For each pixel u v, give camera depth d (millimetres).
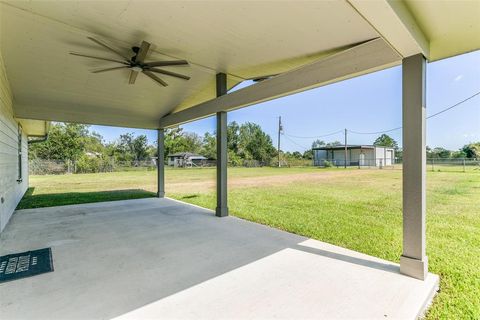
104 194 8320
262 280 2270
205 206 6301
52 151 21547
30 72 4230
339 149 24344
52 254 2920
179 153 29703
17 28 3078
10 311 1796
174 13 2553
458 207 5438
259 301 1930
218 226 4203
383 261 2693
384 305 1868
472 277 2406
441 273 2490
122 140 28062
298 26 2541
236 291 2080
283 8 2266
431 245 3262
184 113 5859
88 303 1905
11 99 4984
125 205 6188
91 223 4402
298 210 5637
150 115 6941
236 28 2750
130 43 3309
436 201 6012
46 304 1890
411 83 2314
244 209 5766
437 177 10391
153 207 5922
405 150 2369
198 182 12641
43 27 3064
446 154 16984
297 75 3213
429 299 2027
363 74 2699
